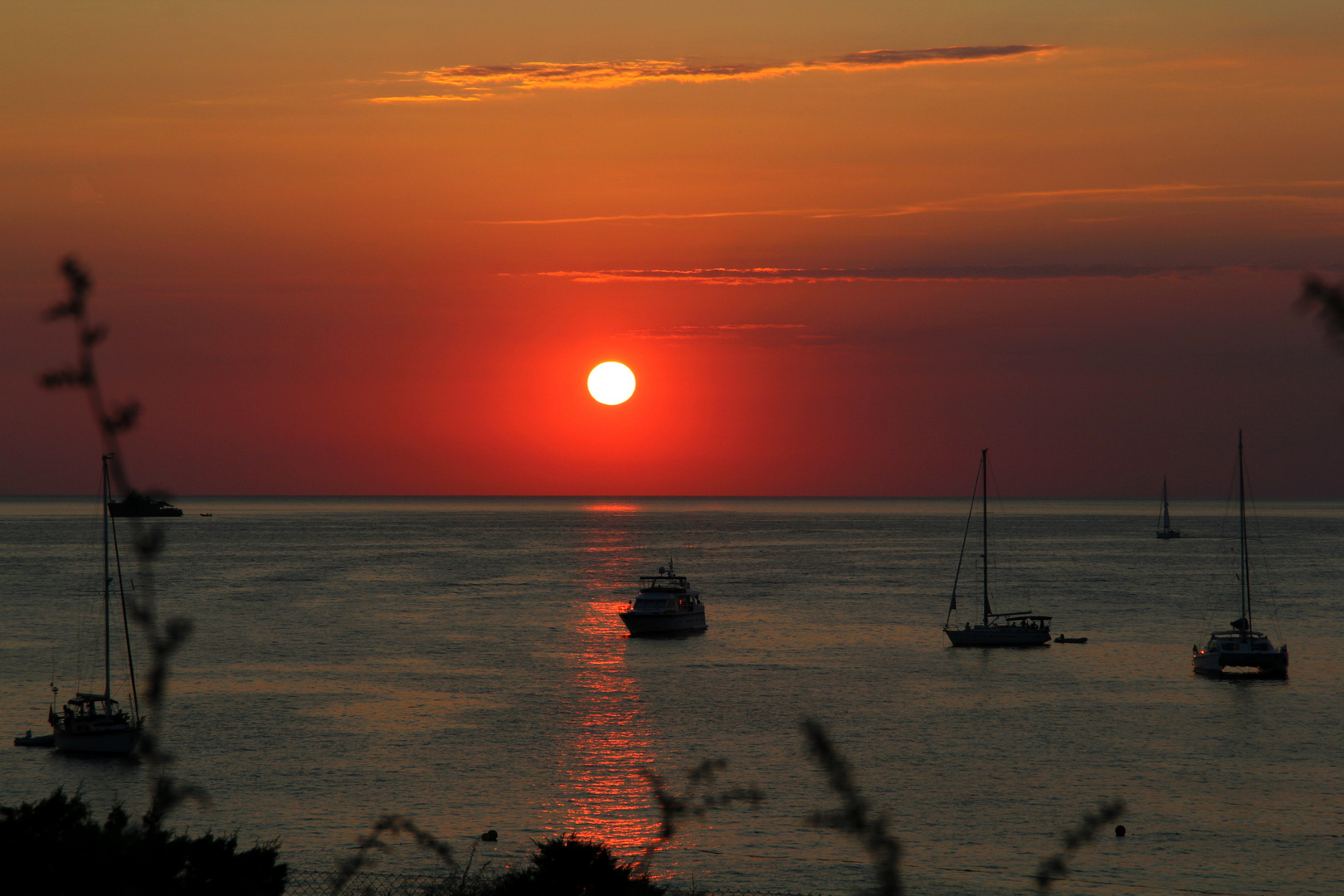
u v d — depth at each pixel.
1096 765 181.00
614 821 150.88
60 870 46.53
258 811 154.50
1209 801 161.00
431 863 130.50
